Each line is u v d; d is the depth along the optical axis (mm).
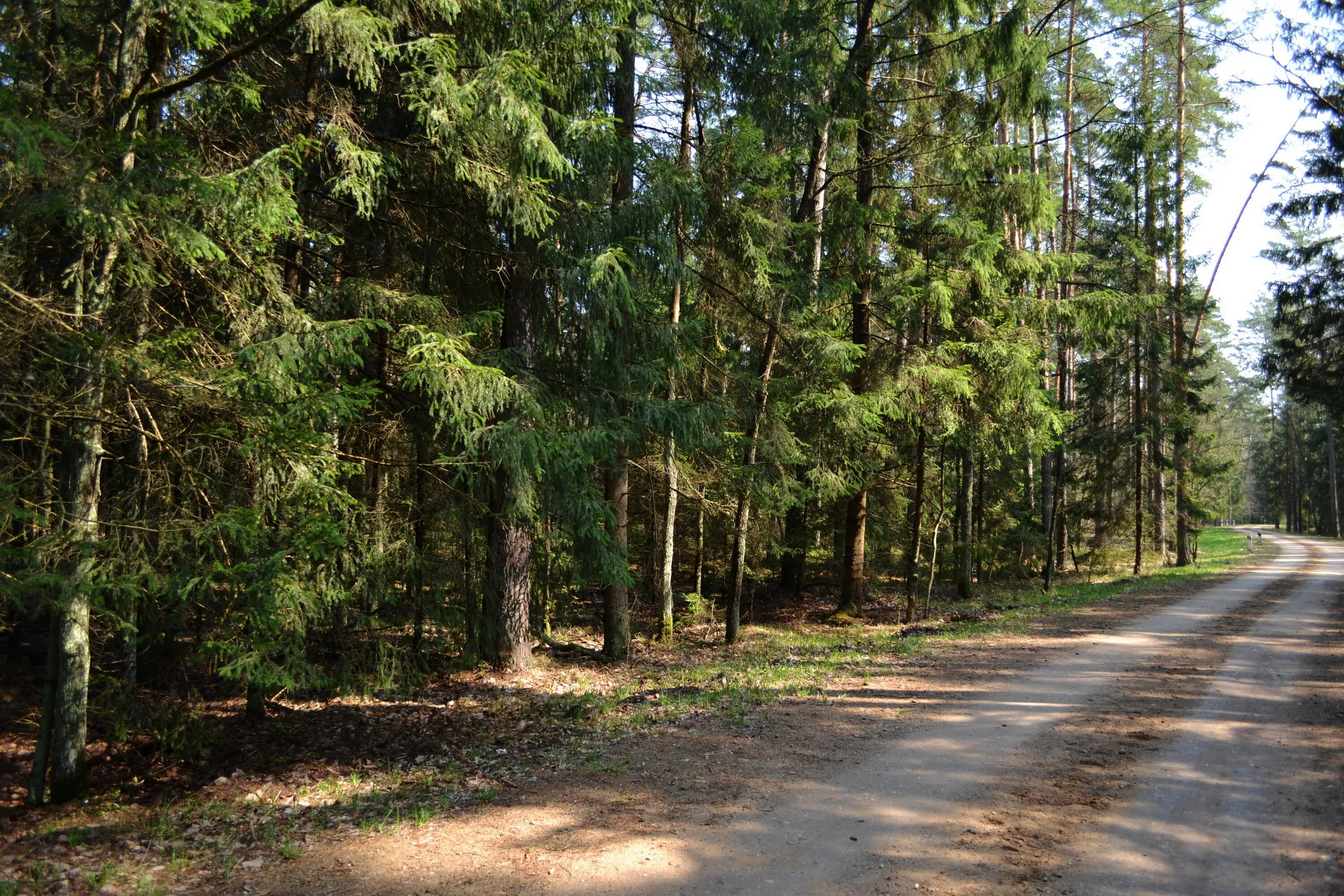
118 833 5898
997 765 6691
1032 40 14414
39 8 6250
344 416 7309
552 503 10016
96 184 4816
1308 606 16594
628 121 12719
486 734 8695
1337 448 55938
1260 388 25312
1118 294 16828
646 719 8695
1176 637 12930
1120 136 24234
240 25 7391
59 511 5945
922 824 5461
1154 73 27078
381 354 9250
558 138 9883
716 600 21703
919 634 14945
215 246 5473
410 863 5008
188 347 6492
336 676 8391
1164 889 4496
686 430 10398
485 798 6234
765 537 17516
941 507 19328
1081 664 10820
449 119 7828
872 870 4773
